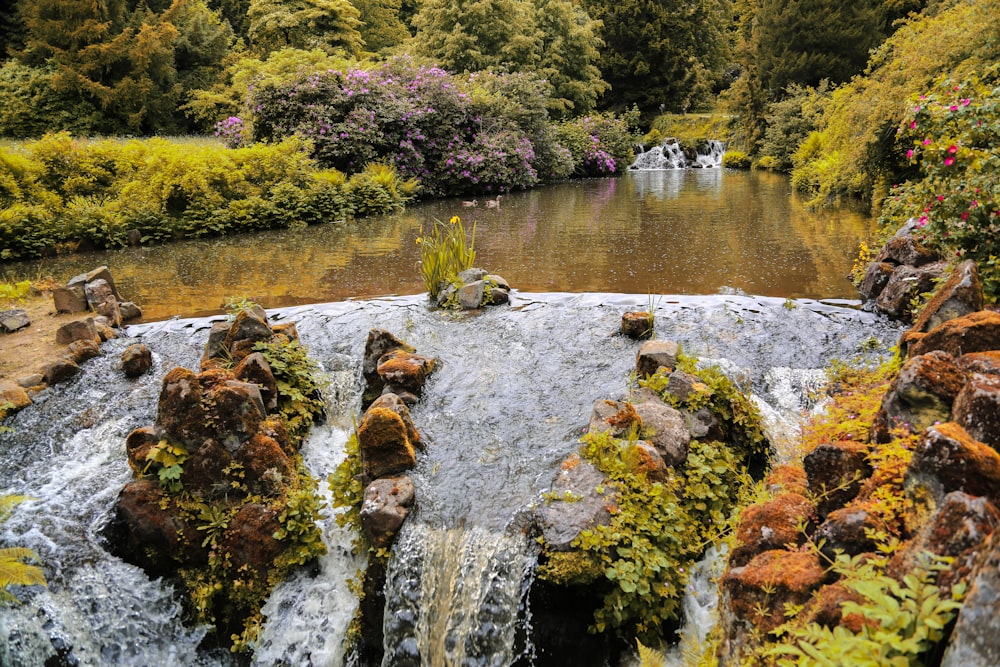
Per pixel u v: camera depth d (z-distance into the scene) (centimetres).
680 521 393
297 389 562
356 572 438
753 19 3116
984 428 280
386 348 606
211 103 2664
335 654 421
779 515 310
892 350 570
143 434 477
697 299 737
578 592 373
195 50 2881
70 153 1293
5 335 723
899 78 1144
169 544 448
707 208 1453
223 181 1364
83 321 689
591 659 372
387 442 460
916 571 210
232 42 3416
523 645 378
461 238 820
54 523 468
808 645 204
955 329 383
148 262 1064
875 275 688
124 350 677
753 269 869
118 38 2433
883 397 353
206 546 448
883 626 191
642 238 1112
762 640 264
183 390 464
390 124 1828
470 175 1895
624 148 2658
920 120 629
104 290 777
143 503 452
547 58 2822
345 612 430
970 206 552
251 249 1147
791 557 281
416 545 411
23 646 407
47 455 542
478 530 406
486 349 643
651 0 3416
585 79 2973
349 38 2920
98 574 443
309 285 888
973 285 454
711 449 453
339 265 1002
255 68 2614
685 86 3606
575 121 2689
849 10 2653
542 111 2228
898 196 771
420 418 533
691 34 3525
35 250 1120
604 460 414
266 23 2847
